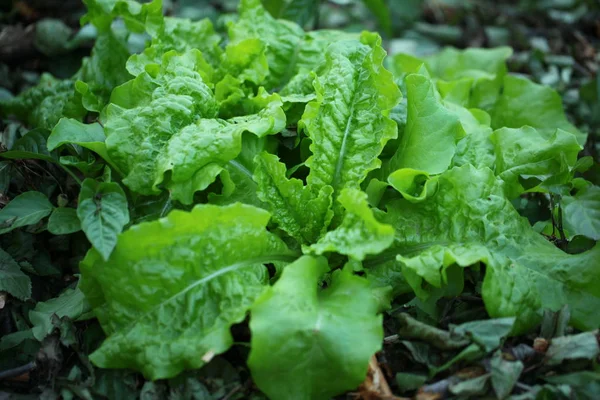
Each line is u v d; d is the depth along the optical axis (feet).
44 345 1.81
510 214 1.89
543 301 1.80
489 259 1.77
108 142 1.83
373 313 1.70
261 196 1.87
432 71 2.77
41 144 2.04
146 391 1.74
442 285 1.84
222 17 2.67
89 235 1.69
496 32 3.44
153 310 1.75
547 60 3.06
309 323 1.65
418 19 3.65
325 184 1.93
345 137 1.95
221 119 1.94
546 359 1.75
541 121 2.36
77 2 3.06
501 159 2.02
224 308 1.75
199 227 1.73
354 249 1.76
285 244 1.89
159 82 1.93
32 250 2.01
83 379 1.78
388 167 1.99
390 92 1.96
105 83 2.23
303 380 1.64
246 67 2.15
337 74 1.97
